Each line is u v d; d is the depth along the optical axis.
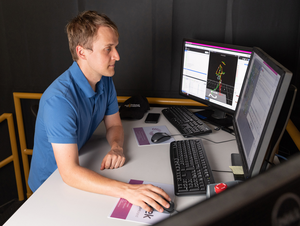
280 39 1.71
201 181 0.96
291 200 0.23
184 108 1.68
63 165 1.00
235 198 0.22
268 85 0.78
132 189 0.90
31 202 0.90
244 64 1.29
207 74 1.52
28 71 2.05
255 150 0.79
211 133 1.41
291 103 0.76
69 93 1.08
